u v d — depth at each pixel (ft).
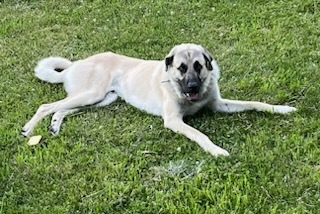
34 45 14.17
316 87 11.67
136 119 11.28
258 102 11.20
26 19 15.44
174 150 10.31
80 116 11.46
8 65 13.29
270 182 9.32
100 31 14.66
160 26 14.58
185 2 15.65
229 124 10.94
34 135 10.92
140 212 9.07
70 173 9.94
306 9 14.83
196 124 11.07
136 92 11.66
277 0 15.34
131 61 12.13
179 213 8.97
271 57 12.91
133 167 9.98
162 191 9.39
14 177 9.93
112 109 11.66
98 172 9.91
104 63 12.03
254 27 14.19
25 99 12.07
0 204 9.35
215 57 13.10
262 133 10.45
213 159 9.98
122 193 9.41
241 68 12.58
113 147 10.56
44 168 10.06
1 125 11.25
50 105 11.56
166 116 11.00
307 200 9.00
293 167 9.68
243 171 9.63
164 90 11.13
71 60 13.56
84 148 10.50
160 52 13.50
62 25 15.10
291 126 10.69
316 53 12.87
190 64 10.74
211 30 14.30
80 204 9.29
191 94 10.68
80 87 11.76
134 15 15.29
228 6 15.20
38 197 9.50
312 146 10.14
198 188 9.41
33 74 12.85
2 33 14.75
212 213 8.87
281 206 8.94
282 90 11.75
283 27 14.12
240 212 8.86
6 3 16.44
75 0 16.29
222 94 11.85
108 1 16.08
